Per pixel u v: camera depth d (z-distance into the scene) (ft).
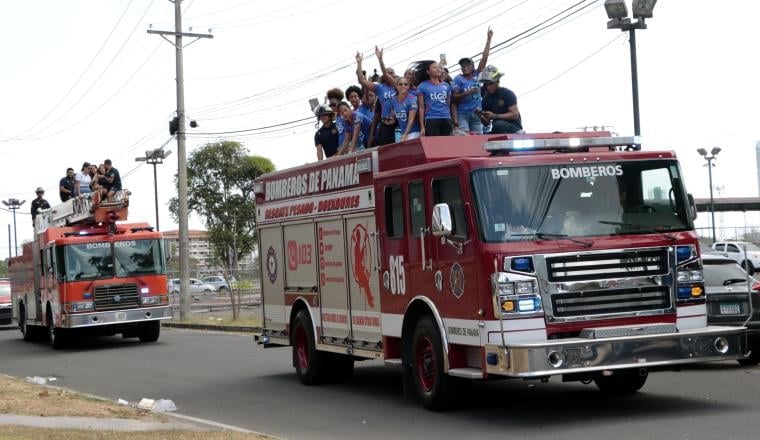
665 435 31.58
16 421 37.19
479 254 34.68
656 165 36.55
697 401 38.27
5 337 114.42
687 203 36.47
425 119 46.75
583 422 34.91
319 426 38.14
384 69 49.62
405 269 40.19
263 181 55.98
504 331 33.76
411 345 40.57
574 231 35.01
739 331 35.17
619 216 35.58
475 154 38.73
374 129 50.93
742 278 48.96
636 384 40.22
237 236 200.03
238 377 57.26
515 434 33.40
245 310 137.08
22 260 105.29
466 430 34.81
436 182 37.65
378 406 42.47
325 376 50.93
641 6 69.97
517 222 34.81
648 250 35.14
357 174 44.39
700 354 34.58
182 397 49.55
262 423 39.81
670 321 35.17
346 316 46.24
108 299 86.74
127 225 89.04
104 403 43.91
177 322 113.29
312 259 49.70
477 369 36.01
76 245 86.69
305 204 50.21
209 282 210.79
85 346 91.50
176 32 118.42
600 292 34.47
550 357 32.99
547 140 36.55
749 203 193.67
